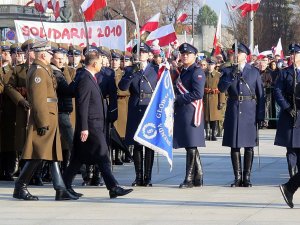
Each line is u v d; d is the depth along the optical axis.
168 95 22.08
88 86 20.53
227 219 17.81
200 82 22.44
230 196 21.03
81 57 25.52
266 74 43.66
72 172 20.92
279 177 24.70
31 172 20.58
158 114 22.03
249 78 22.84
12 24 64.31
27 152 20.30
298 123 22.23
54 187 20.56
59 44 24.81
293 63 22.16
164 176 25.22
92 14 29.52
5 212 18.89
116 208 19.33
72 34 30.45
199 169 22.88
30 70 20.38
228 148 34.16
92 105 20.61
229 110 22.91
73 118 24.50
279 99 22.19
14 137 24.25
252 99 22.88
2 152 24.39
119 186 21.00
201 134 22.66
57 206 19.69
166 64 22.05
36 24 29.70
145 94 23.03
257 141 22.91
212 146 35.16
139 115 23.00
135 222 17.56
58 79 21.91
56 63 22.41
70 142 22.83
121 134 27.58
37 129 20.28
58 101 22.70
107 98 24.31
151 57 25.72
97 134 20.64
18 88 23.69
